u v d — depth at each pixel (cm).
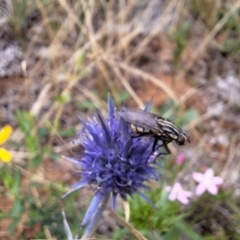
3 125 10
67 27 11
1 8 11
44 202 8
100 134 7
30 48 11
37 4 11
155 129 6
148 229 8
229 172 10
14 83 10
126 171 7
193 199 9
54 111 10
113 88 10
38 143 9
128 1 12
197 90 11
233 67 11
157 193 8
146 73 11
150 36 11
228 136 10
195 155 10
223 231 9
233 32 12
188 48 12
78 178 9
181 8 12
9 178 8
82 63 11
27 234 8
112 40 11
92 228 7
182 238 8
